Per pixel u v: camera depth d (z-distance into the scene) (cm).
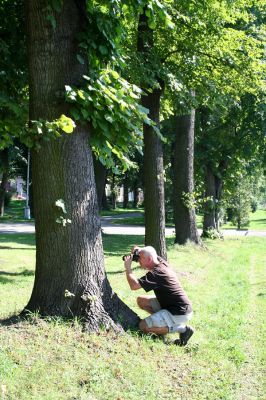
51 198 598
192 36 1212
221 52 1238
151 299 667
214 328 752
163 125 2566
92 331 579
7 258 1473
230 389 516
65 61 605
